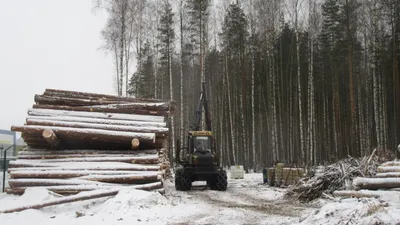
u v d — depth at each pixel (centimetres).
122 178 1214
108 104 1534
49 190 1173
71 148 1414
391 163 1197
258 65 3750
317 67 3538
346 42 3145
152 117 1451
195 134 1678
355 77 3341
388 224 632
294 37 3644
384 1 2972
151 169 1262
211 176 1578
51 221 909
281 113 3544
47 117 1374
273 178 1761
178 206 1082
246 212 1011
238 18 3369
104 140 1329
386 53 3062
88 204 1081
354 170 1288
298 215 958
